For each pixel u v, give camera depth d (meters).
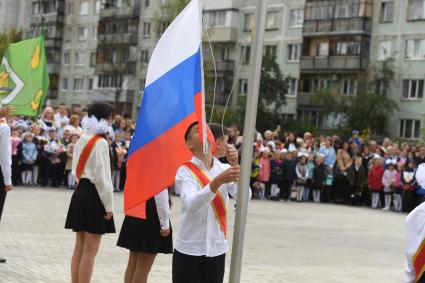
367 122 51.62
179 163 6.75
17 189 24.38
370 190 31.19
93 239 8.76
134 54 72.19
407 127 53.06
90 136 8.81
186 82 6.83
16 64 11.73
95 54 78.31
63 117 27.17
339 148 32.22
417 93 52.94
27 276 10.13
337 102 53.22
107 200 8.70
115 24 74.44
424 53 52.88
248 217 21.64
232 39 63.31
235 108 55.31
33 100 11.64
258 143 29.95
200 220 6.57
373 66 53.59
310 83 60.28
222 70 63.19
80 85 80.06
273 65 57.25
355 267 13.43
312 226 20.44
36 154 26.00
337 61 57.41
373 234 19.53
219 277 6.66
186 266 6.57
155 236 8.29
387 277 12.54
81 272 8.67
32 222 16.11
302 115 60.28
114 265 11.62
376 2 56.12
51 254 12.13
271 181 30.09
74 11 81.00
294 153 30.66
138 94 72.06
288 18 61.94
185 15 7.01
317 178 31.00
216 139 6.85
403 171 29.42
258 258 13.59
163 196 8.13
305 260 13.83
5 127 10.78
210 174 6.77
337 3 57.72
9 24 78.50
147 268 8.48
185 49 6.92
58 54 82.56
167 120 6.87
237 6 63.59
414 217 6.43
